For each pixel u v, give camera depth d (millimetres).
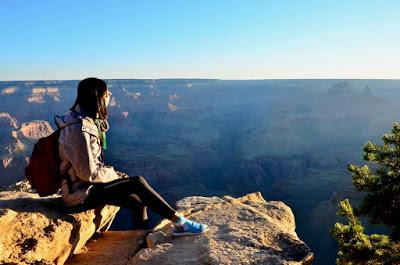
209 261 4234
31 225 4555
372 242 8758
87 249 5195
